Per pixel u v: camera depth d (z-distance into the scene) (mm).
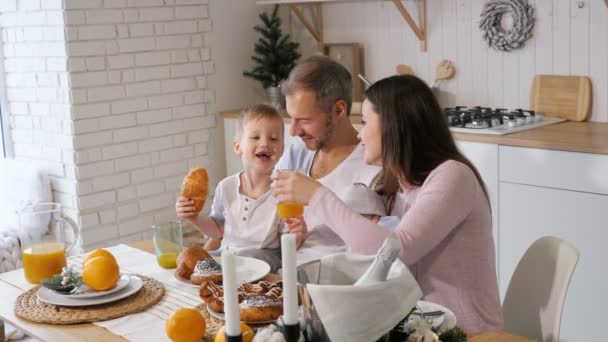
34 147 3836
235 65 4270
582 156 2834
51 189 3781
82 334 1609
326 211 1761
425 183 1771
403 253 1671
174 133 4020
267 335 1279
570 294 2977
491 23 3582
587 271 2902
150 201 3945
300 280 1346
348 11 4207
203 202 2135
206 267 1859
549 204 2969
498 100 3664
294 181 1806
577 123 3344
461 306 1783
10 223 3674
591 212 2846
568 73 3402
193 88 4074
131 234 3883
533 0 3453
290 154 2365
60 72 3602
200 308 1717
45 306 1760
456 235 1784
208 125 4176
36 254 1918
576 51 3359
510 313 1868
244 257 2035
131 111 3814
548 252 1803
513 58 3574
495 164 3117
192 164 4121
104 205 3766
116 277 1800
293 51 4227
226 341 1251
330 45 4277
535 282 1815
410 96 1799
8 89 3900
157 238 2047
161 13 3879
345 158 2213
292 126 2168
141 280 1884
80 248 3709
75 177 3652
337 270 1369
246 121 2240
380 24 4074
